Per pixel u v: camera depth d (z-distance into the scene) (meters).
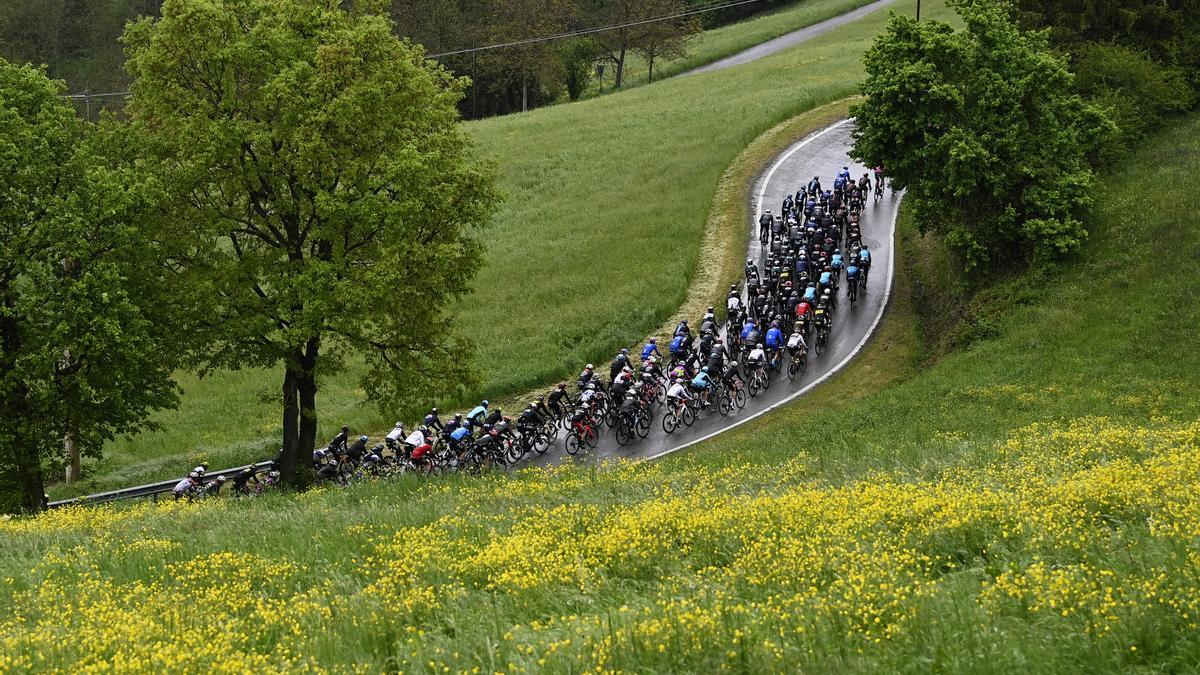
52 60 170.75
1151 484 24.72
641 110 152.75
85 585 25.56
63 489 69.25
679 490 34.84
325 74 53.22
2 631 20.75
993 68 77.25
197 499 52.06
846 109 136.88
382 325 57.44
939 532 22.72
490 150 141.38
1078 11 93.75
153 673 16.59
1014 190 76.31
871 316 80.62
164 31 53.25
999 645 15.45
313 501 43.97
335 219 53.19
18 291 53.50
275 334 82.94
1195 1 95.06
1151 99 89.81
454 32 186.75
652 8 195.00
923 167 78.88
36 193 53.03
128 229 50.12
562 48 198.88
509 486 41.06
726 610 17.50
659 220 106.25
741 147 125.69
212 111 53.50
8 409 52.22
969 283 77.88
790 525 24.72
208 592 24.00
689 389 67.44
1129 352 61.44
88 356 51.78
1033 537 21.41
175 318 53.59
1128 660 15.12
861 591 18.36
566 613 20.33
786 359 75.06
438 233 58.19
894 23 79.31
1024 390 58.84
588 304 89.69
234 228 55.81
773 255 83.88
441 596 22.05
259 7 56.44
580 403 64.06
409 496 43.94
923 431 52.25
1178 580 17.05
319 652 18.16
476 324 90.62
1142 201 77.25
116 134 54.91
